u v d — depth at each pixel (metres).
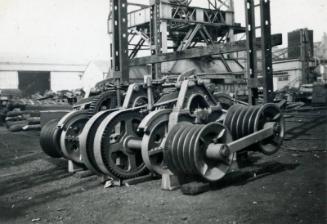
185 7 21.86
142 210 4.94
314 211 4.48
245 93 18.41
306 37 31.92
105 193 5.94
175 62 21.31
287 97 23.83
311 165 6.94
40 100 22.39
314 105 23.31
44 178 7.31
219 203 5.00
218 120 6.95
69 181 6.95
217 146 5.38
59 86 43.06
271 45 8.22
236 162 6.45
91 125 6.60
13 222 4.84
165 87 7.43
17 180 7.24
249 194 5.32
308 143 9.30
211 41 22.59
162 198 5.43
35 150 11.02
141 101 7.17
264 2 7.96
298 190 5.37
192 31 22.62
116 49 8.75
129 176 6.46
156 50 17.80
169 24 21.70
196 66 21.75
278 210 4.59
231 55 24.22
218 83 20.89
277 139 6.79
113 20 8.71
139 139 6.67
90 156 6.59
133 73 20.25
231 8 24.06
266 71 8.02
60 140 7.67
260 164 7.09
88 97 8.32
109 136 6.31
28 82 40.97
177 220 4.47
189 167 5.39
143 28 23.11
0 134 15.86
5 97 21.09
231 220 4.35
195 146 5.27
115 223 4.52
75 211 5.11
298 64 33.66
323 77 31.89
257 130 6.48
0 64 39.59
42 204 5.55
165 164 6.14
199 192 5.52
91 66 42.66
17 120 19.58
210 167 5.60
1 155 10.34
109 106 8.10
